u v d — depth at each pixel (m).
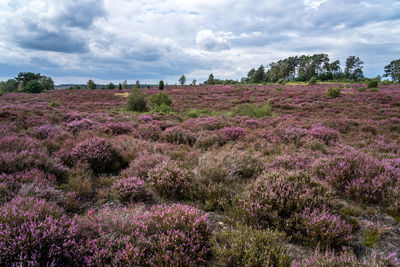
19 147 5.95
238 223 3.34
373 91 34.25
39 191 3.86
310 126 11.23
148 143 7.84
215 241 2.81
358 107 20.47
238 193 4.23
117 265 2.35
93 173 5.57
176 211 3.26
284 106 22.81
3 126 9.21
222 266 2.57
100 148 6.03
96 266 2.40
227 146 7.91
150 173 4.88
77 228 2.72
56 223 2.76
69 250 2.48
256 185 3.99
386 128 11.64
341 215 3.43
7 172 4.63
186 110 23.02
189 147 8.09
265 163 5.90
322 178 4.84
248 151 7.23
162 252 2.53
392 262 2.33
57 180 4.93
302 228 3.05
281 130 9.73
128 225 2.97
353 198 4.13
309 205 3.35
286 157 6.09
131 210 3.44
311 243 2.88
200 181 4.70
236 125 12.44
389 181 4.16
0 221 2.55
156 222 2.99
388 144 8.25
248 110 18.28
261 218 3.39
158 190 4.49
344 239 2.80
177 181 4.49
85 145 6.06
